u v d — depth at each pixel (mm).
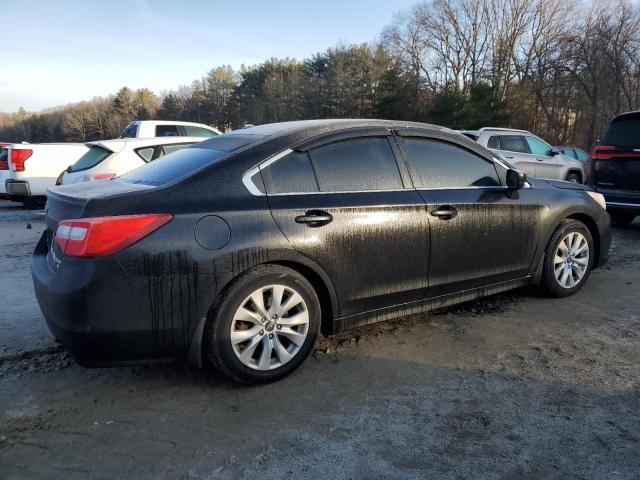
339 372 3232
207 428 2635
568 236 4547
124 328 2670
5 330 3977
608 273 5480
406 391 2980
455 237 3723
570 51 41125
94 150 7934
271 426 2645
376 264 3369
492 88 36375
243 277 2906
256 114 69062
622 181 7512
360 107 56000
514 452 2402
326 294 3256
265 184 3064
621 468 2281
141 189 2898
